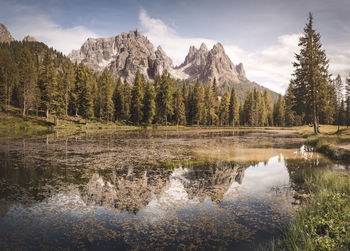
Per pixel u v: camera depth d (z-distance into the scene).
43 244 4.77
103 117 64.62
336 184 7.84
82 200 7.38
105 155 16.12
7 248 4.61
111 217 6.10
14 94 67.56
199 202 7.21
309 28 29.83
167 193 8.10
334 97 61.84
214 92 86.69
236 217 6.06
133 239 4.95
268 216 6.11
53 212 6.43
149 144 23.05
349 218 4.86
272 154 16.98
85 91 53.62
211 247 4.62
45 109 52.06
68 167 12.23
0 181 9.53
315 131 29.91
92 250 4.52
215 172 11.31
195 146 21.75
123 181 9.62
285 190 8.38
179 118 69.69
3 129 38.94
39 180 9.70
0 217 6.09
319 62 29.03
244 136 35.56
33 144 21.73
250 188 8.68
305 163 13.35
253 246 4.66
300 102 32.53
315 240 4.39
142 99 64.19
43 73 49.66
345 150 14.27
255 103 88.75
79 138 28.06
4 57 70.44
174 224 5.67
